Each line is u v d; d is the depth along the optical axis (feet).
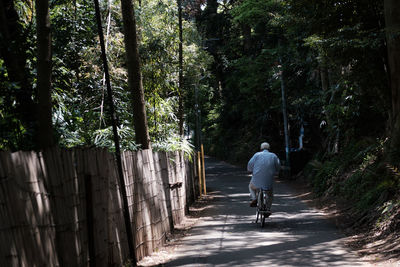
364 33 35.42
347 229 30.78
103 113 35.53
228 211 44.06
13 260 12.61
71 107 27.89
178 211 38.50
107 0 37.37
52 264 14.98
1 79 17.52
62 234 16.03
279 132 105.60
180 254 26.12
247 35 113.19
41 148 17.79
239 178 86.69
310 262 22.48
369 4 36.52
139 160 26.73
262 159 34.76
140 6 45.50
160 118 43.42
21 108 18.58
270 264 22.45
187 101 110.63
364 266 21.26
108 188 21.63
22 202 13.43
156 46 43.04
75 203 17.42
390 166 30.89
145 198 27.02
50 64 18.08
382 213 28.35
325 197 47.75
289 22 45.16
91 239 18.61
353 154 49.75
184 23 69.72
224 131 159.84
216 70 128.16
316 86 75.05
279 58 80.12
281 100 91.35
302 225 33.96
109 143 31.35
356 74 38.81
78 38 31.48
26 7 24.45
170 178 35.58
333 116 57.82
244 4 82.28
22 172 13.62
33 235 13.88
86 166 18.98
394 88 33.55
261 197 34.32
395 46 32.99
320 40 36.73
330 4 37.45
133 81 32.04
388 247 23.43
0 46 17.43
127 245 23.61
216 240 29.37
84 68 34.50
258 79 92.53
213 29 120.26
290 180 78.74
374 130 51.13
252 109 112.27
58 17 29.66
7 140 17.44
